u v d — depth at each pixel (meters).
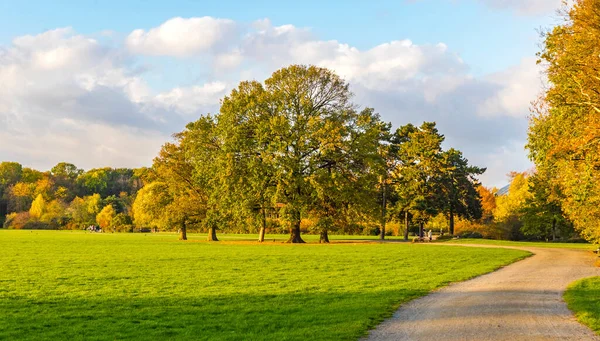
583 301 17.86
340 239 76.12
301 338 12.65
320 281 23.84
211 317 15.53
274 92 60.78
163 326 14.34
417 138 74.69
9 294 20.06
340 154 58.16
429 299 18.86
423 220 75.00
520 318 15.16
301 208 55.66
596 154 24.41
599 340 12.47
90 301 18.45
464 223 92.69
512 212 85.50
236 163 58.38
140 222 118.25
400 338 12.72
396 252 42.16
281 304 17.66
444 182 76.81
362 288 21.50
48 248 48.81
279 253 41.34
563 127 27.27
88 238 73.19
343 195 56.78
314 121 56.56
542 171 33.88
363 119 60.69
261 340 12.46
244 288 21.55
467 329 13.70
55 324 14.70
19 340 12.67
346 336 12.84
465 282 23.88
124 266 30.92
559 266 31.64
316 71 61.06
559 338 12.65
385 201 76.44
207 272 27.62
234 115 60.34
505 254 40.50
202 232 112.12
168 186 72.44
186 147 68.81
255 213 59.34
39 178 191.88
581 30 24.12
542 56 25.94
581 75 24.12
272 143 55.81
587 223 37.91
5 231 112.00
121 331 13.73
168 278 25.03
